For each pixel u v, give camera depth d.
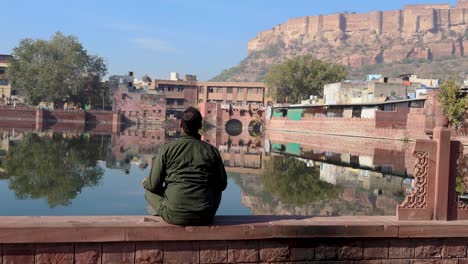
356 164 30.08
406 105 50.91
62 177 21.67
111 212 14.62
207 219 5.12
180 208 4.95
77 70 84.88
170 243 5.07
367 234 5.60
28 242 4.74
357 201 17.61
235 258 5.26
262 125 92.12
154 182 5.12
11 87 94.69
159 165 5.05
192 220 5.01
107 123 89.19
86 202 16.16
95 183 20.34
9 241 4.69
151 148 40.09
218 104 90.94
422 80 72.44
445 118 6.05
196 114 5.14
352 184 21.83
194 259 5.14
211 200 5.10
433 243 5.83
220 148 43.94
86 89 88.56
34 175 21.83
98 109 98.44
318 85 91.62
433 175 5.99
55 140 43.06
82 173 23.30
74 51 84.69
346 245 5.59
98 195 17.52
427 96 44.50
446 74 189.75
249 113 91.75
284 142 54.50
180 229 5.05
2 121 78.19
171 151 5.02
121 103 95.56
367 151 39.81
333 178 23.83
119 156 32.38
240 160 32.94
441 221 5.93
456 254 5.89
